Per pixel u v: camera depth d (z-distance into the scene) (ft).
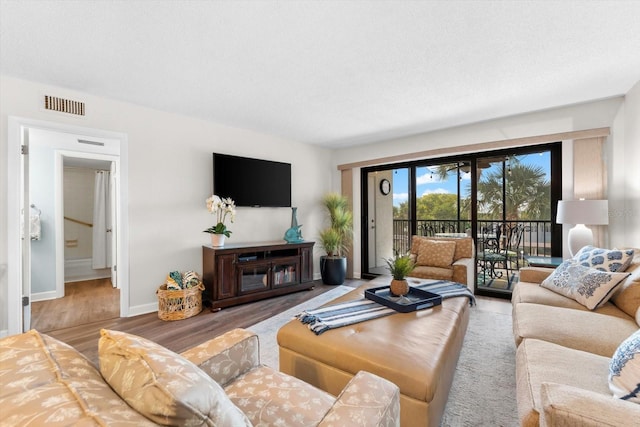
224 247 10.99
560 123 10.23
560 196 10.68
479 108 10.28
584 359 3.87
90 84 8.41
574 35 6.07
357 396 2.90
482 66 7.38
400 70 7.59
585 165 9.81
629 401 2.67
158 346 2.31
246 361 4.01
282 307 10.77
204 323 9.20
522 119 10.96
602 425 2.20
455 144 12.53
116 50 6.65
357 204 16.01
